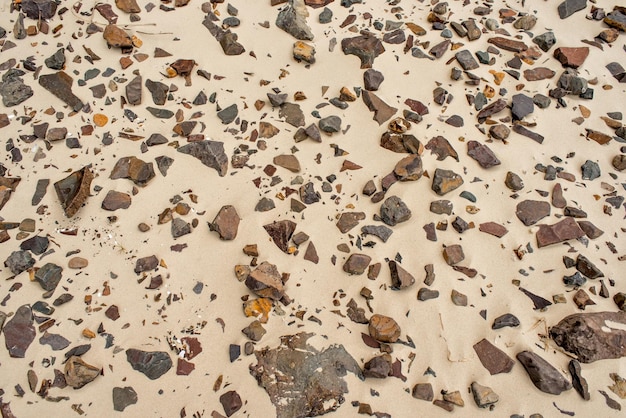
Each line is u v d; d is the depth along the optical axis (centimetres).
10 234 266
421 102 313
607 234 277
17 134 296
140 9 338
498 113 312
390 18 346
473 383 237
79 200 271
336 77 320
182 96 312
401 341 246
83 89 311
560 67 332
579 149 304
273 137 300
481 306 255
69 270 257
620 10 353
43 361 236
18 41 327
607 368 240
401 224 275
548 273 264
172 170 286
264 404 229
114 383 233
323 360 238
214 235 269
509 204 283
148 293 253
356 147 298
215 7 343
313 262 264
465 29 339
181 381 234
